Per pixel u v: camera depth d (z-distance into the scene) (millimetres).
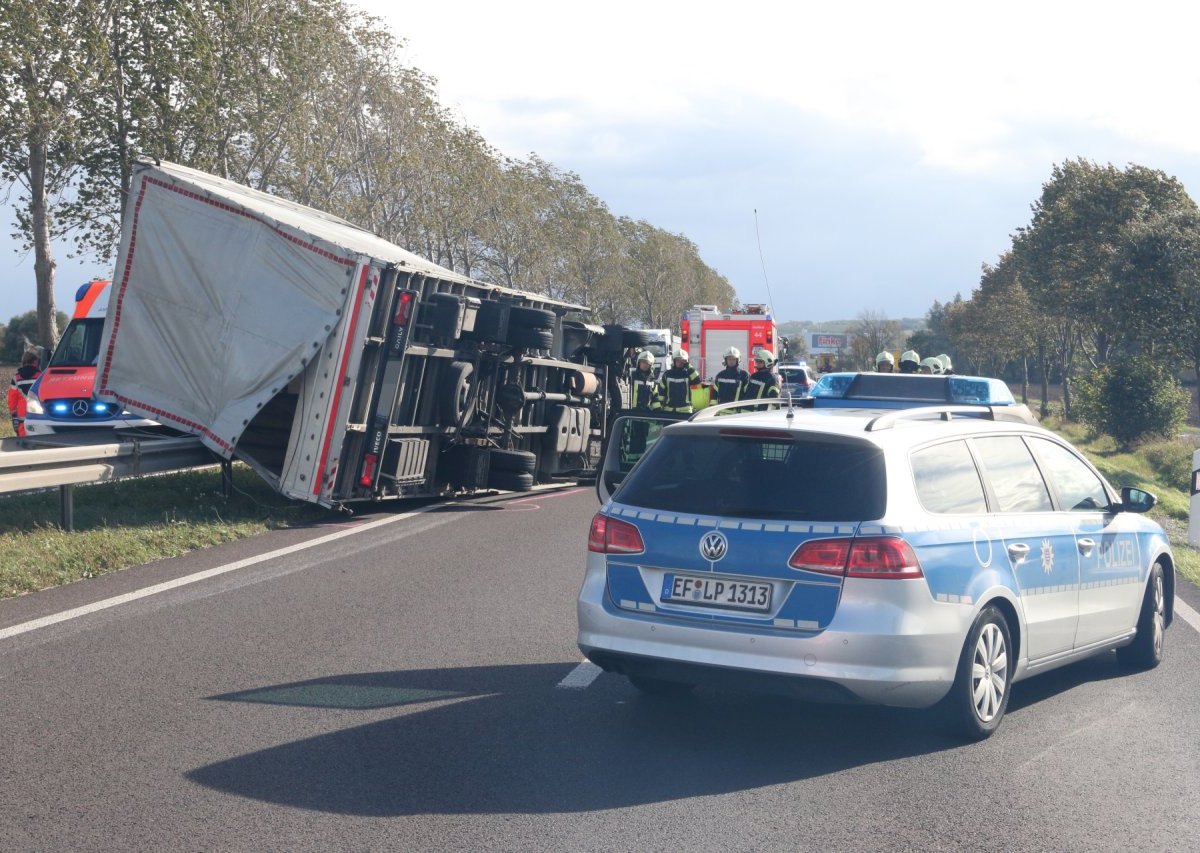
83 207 37125
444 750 6094
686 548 6258
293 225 14453
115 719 6484
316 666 7766
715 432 6477
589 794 5488
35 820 5020
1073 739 6555
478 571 11570
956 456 6715
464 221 61094
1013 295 68188
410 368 15539
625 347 21016
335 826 5020
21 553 10977
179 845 4781
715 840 4957
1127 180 55688
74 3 33031
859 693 5895
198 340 14703
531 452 18656
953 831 5113
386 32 48531
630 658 6328
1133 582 8117
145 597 9906
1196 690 7766
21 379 21719
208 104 34844
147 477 16766
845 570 5941
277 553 12477
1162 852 4918
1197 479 16812
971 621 6270
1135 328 47438
